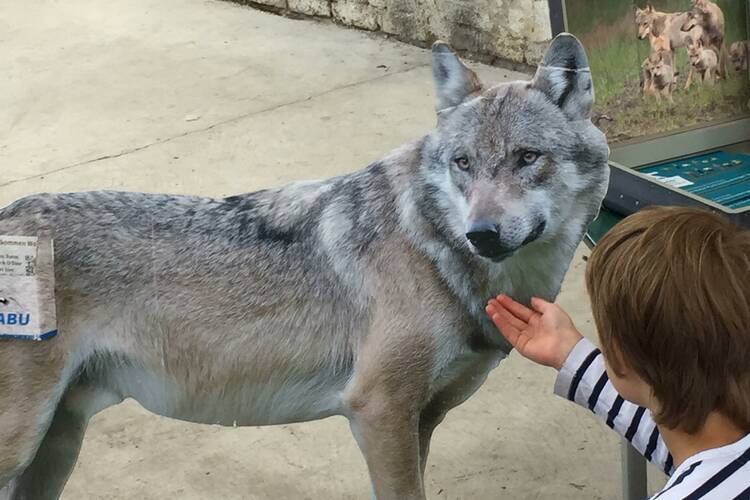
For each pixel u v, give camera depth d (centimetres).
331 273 188
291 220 192
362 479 278
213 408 200
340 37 468
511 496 269
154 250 190
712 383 127
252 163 392
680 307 125
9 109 494
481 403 308
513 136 168
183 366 194
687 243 128
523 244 170
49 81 519
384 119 391
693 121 228
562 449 287
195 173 395
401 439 192
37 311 182
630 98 219
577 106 171
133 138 439
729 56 227
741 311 124
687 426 131
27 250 182
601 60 213
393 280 184
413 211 181
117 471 285
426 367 188
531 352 181
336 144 384
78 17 616
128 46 552
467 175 171
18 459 189
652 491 270
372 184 188
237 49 503
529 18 316
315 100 422
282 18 531
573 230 180
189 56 516
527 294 188
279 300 190
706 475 128
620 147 221
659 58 220
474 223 165
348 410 194
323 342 191
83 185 402
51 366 186
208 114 446
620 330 133
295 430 300
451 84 174
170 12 589
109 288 188
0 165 436
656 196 209
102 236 188
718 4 224
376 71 429
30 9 654
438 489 273
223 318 190
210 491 275
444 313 185
